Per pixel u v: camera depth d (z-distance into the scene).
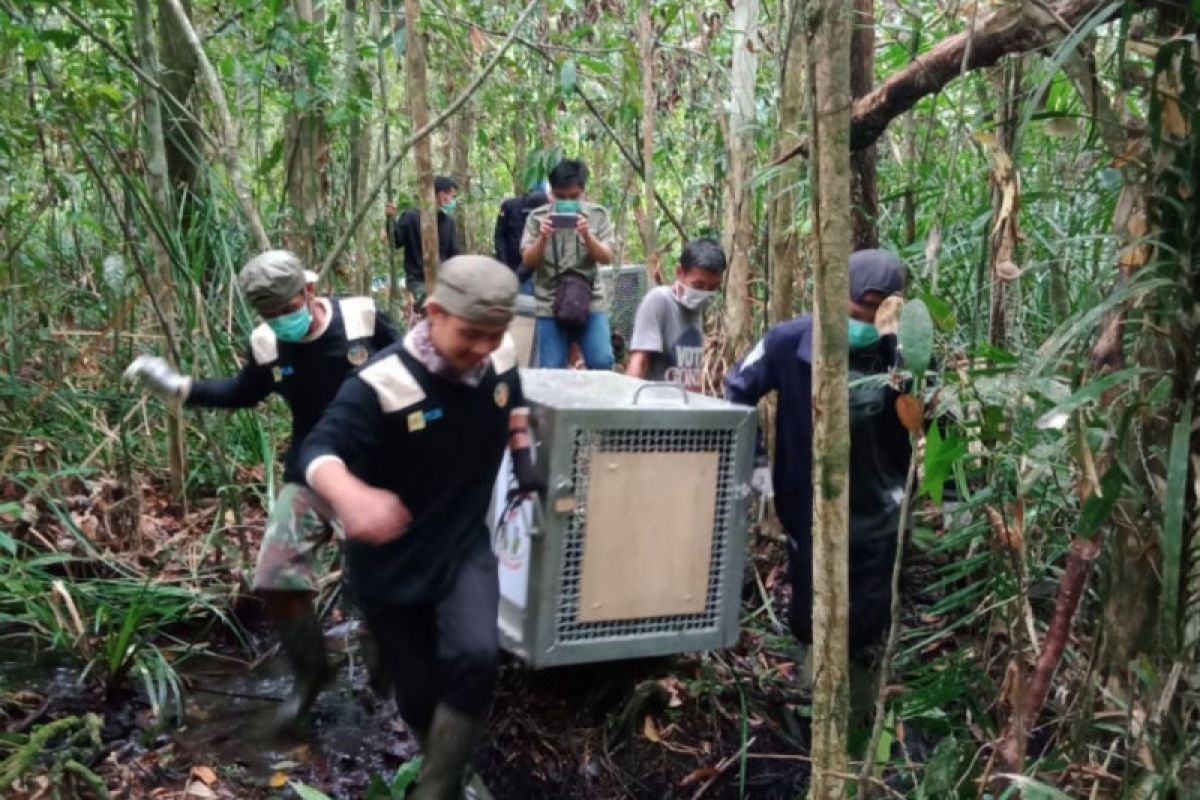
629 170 6.85
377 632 2.66
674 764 3.14
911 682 3.29
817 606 1.92
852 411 3.02
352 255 6.95
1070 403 1.88
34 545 3.88
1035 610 3.39
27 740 2.86
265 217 6.32
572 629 2.89
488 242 12.09
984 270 3.96
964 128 3.53
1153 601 2.13
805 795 3.03
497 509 3.01
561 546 2.82
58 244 5.82
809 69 1.77
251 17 5.18
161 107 5.36
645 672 3.35
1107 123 2.09
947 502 3.74
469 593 2.53
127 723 3.07
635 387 3.23
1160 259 1.97
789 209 4.00
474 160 12.72
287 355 3.04
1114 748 2.21
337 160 7.69
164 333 4.15
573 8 6.04
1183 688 2.04
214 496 4.56
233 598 3.75
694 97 6.62
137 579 3.75
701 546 3.01
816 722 1.95
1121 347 2.14
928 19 4.13
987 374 2.38
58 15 5.11
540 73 7.42
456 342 2.36
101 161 5.19
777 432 3.21
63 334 4.52
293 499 3.09
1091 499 1.99
